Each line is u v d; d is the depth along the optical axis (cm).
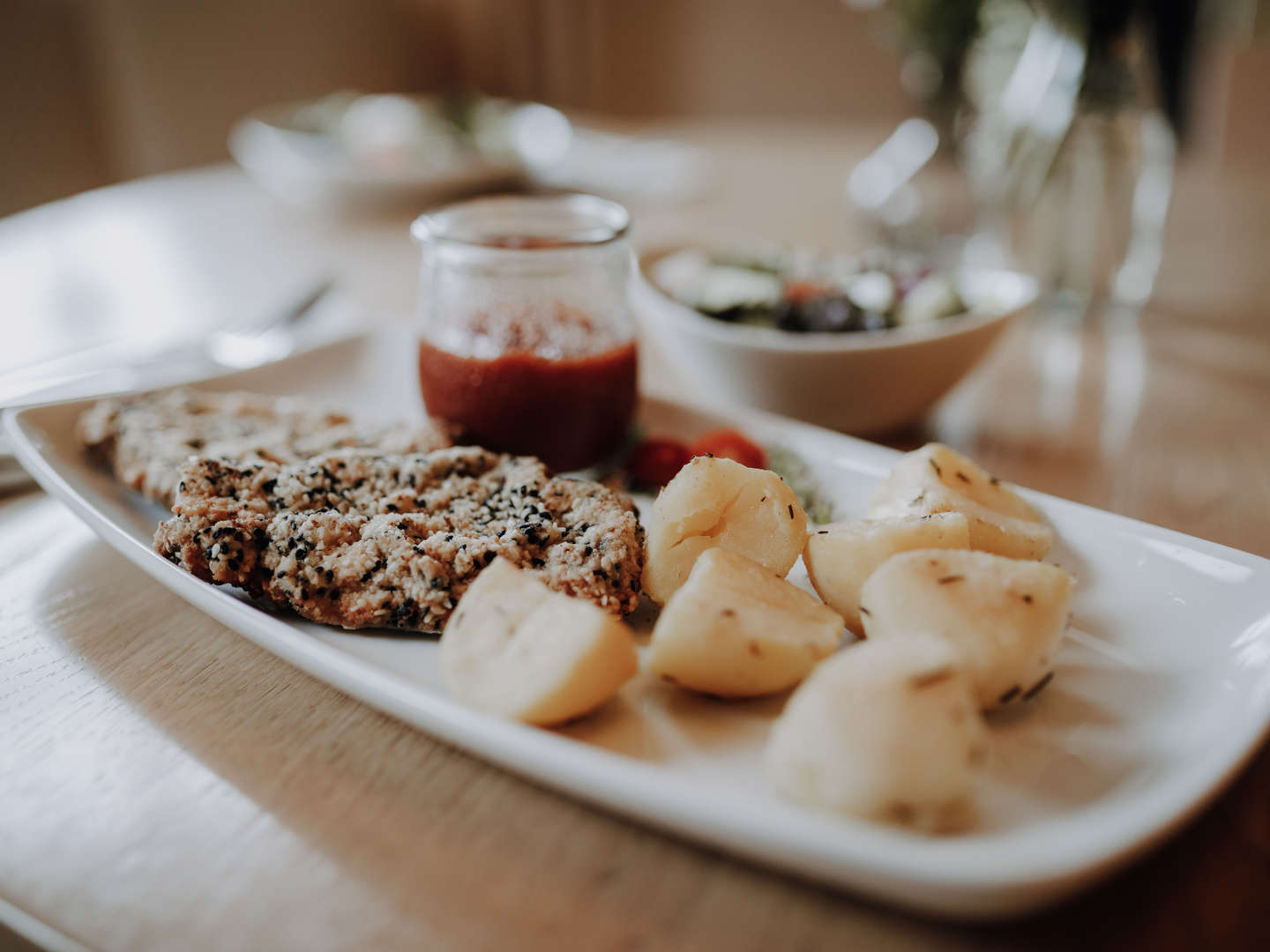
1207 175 68
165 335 42
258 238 57
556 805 19
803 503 29
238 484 25
